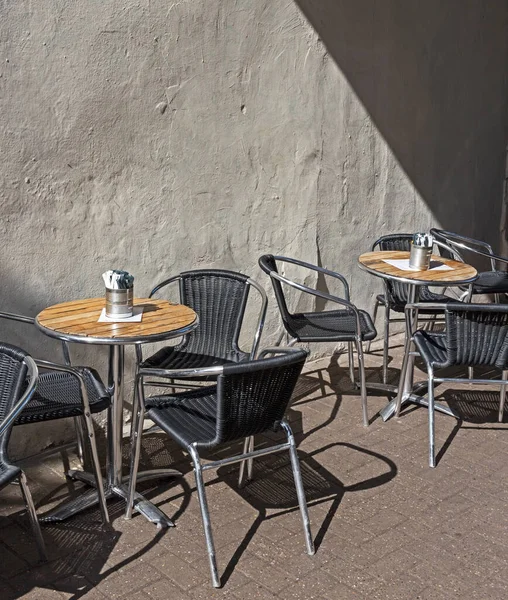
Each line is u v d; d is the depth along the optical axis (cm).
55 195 375
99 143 387
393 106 548
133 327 319
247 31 442
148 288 423
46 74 361
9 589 276
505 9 637
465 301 514
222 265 458
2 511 331
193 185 433
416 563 298
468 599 276
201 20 418
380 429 425
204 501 282
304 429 422
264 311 389
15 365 283
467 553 306
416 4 549
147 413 315
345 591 279
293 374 289
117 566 292
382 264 456
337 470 375
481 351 374
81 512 331
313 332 433
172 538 311
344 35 501
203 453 391
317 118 494
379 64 530
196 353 401
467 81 611
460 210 634
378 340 586
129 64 392
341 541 312
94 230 393
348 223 533
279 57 463
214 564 280
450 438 414
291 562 296
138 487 353
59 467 374
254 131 458
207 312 405
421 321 560
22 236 367
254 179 464
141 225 413
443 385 500
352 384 493
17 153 358
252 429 292
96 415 403
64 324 321
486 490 358
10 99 351
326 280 526
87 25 372
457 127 611
